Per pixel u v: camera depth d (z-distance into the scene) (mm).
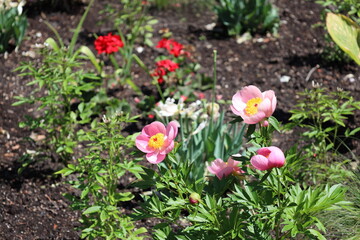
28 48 6867
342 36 5133
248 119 2863
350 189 4238
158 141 3000
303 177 4637
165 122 5480
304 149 4652
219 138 4742
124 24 7469
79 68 6551
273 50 6930
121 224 3805
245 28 7301
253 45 7062
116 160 3871
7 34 6738
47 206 4660
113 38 5855
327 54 6648
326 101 4570
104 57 6820
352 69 6469
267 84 6312
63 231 4406
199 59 6801
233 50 6977
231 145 4738
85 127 5602
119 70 6117
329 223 4066
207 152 4719
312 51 6855
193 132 4562
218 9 7312
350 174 4426
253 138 3057
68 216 4566
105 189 4844
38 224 4465
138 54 6887
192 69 6465
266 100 2816
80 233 4387
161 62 5797
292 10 7734
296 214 2975
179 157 4605
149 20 7582
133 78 6445
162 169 3209
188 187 3172
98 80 6074
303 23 7441
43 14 7602
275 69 6570
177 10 7891
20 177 4961
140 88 6266
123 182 4898
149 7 7887
